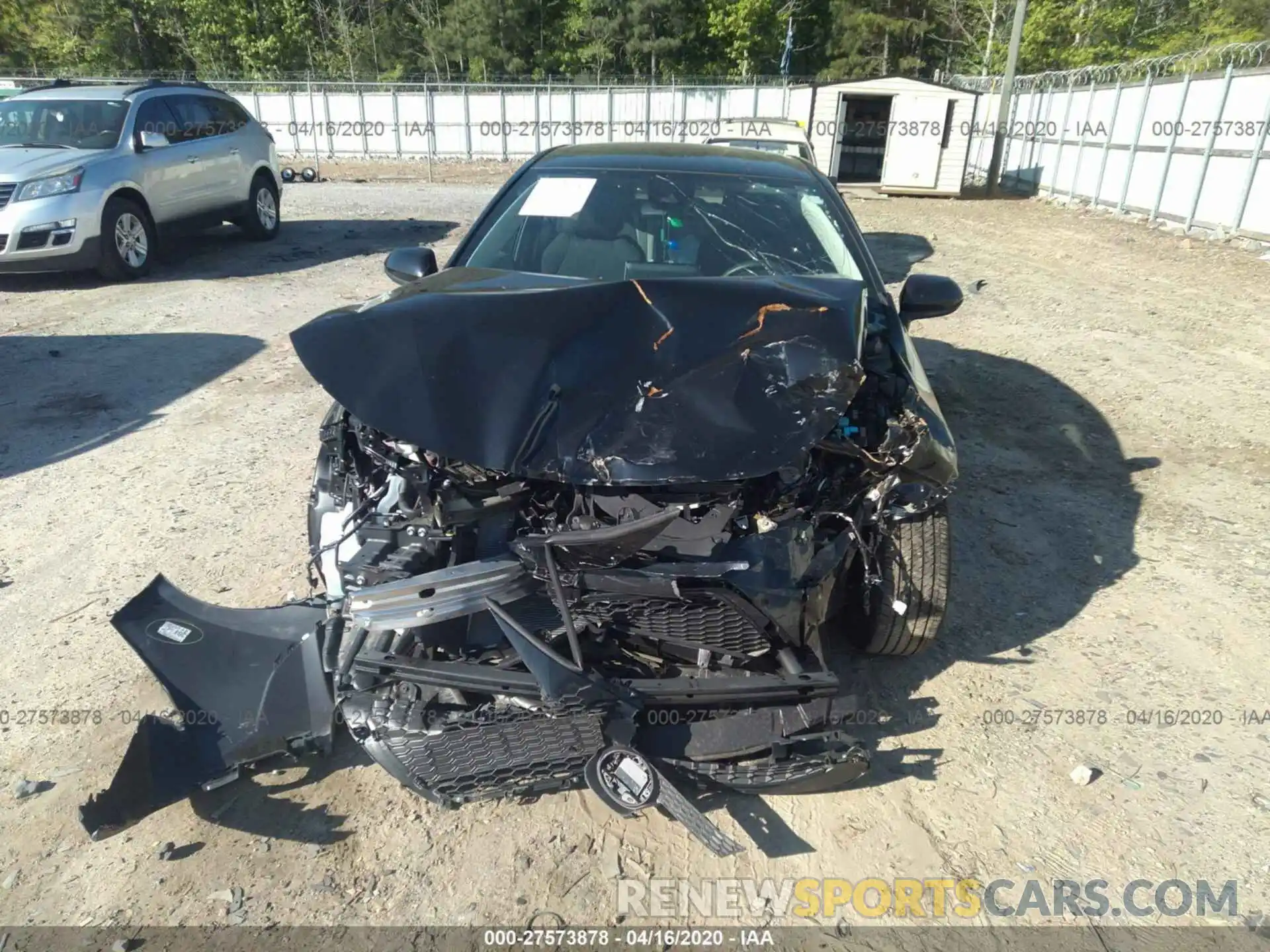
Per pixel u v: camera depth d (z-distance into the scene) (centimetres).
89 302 863
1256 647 359
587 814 267
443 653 253
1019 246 1344
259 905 234
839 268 363
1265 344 798
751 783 242
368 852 252
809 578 239
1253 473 528
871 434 282
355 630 255
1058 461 540
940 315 369
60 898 235
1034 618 374
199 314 829
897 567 298
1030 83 2161
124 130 972
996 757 294
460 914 233
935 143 2056
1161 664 346
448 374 255
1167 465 537
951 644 353
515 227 381
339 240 1265
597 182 400
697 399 252
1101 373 711
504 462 237
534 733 239
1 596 371
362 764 285
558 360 261
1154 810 274
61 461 505
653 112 2756
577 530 234
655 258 360
